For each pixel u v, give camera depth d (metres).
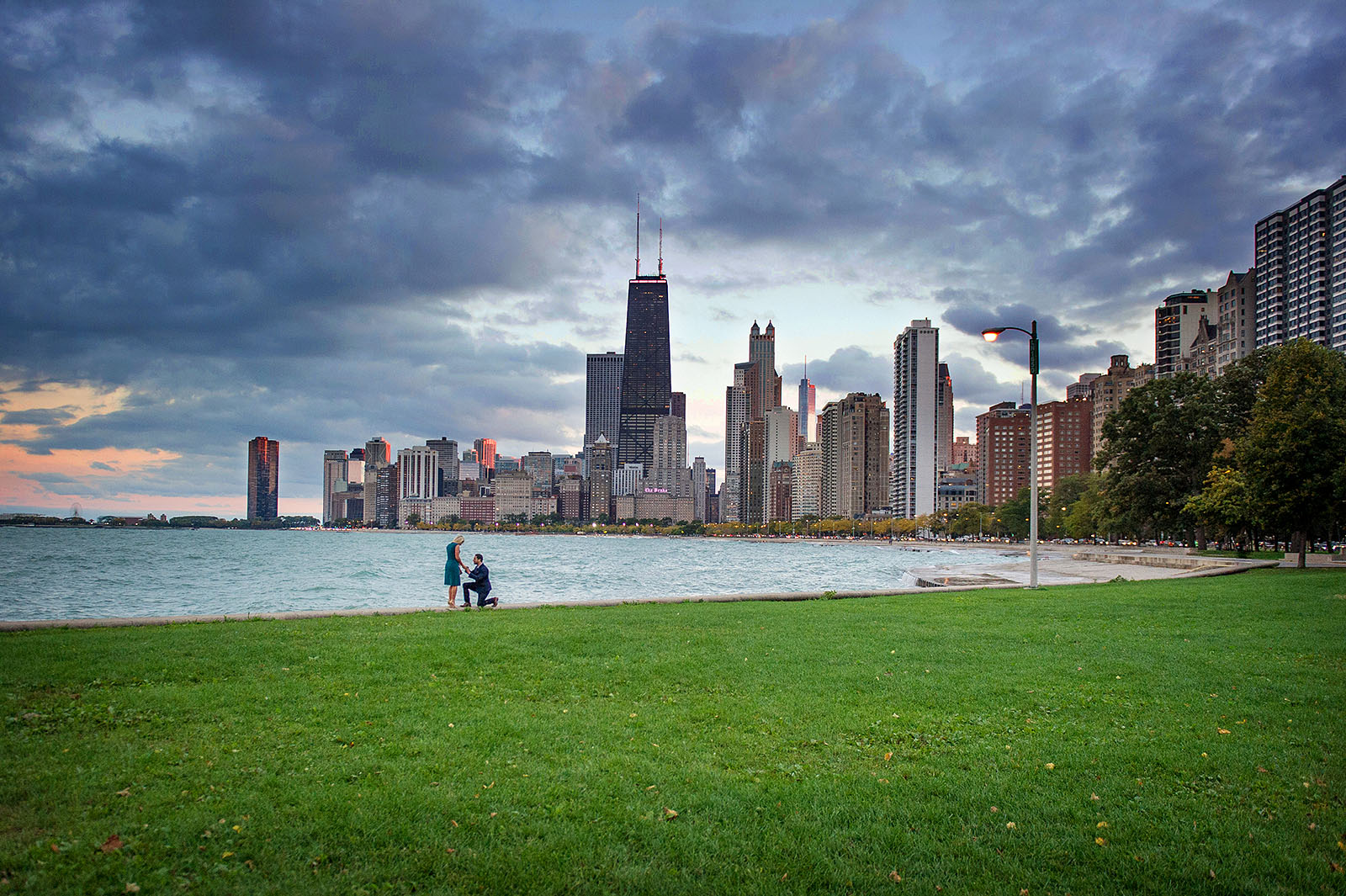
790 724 10.57
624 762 8.98
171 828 7.05
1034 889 6.43
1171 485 72.12
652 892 6.28
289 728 10.10
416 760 8.95
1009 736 10.12
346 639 16.73
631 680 13.20
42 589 61.75
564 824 7.36
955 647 16.45
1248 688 12.67
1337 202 171.12
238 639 16.64
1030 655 15.59
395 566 101.12
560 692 12.29
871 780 8.54
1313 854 6.92
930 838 7.22
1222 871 6.66
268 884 6.25
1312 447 42.81
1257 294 191.12
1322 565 48.66
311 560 119.88
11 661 13.87
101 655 14.54
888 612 23.11
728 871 6.61
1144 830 7.38
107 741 9.41
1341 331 169.50
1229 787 8.42
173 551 162.00
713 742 9.83
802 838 7.19
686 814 7.63
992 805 7.94
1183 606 24.42
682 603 26.66
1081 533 140.38
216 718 10.52
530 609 24.41
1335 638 17.70
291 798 7.73
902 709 11.37
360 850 6.81
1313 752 9.48
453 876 6.43
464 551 190.00
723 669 14.03
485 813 7.55
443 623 19.78
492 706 11.38
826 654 15.59
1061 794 8.19
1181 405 73.81
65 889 6.05
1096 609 23.64
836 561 129.75
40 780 8.06
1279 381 52.06
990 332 33.31
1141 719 10.94
